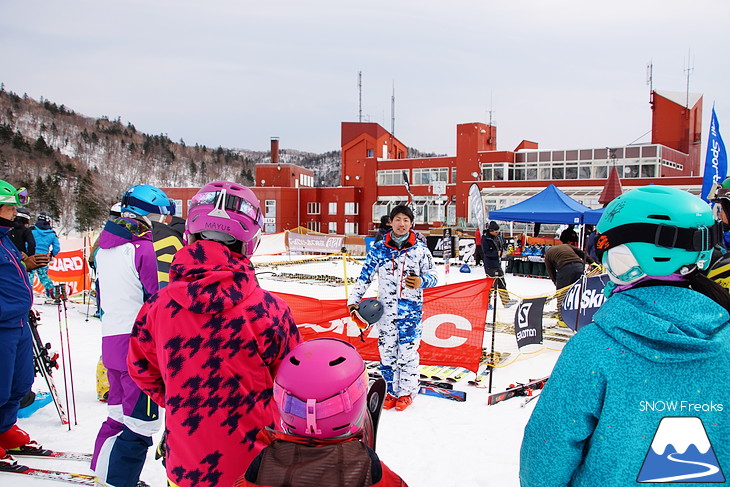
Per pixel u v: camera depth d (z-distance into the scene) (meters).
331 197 42.31
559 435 1.30
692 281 1.35
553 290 12.60
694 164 38.97
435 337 5.52
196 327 1.72
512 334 7.58
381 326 4.63
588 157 33.97
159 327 1.78
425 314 5.55
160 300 1.81
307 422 1.34
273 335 1.81
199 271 1.74
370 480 1.30
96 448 2.65
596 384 1.26
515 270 16.75
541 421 1.36
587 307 6.32
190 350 1.72
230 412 1.73
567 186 34.28
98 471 2.59
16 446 3.43
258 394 1.79
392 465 3.49
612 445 1.24
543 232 30.75
